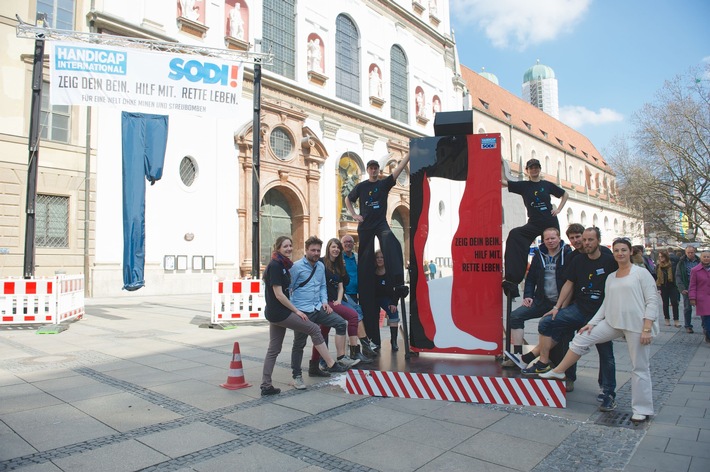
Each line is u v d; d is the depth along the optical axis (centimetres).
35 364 683
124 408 482
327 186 2827
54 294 1046
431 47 3891
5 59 1739
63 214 1830
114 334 967
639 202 3269
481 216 614
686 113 2944
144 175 1333
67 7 1881
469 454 375
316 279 600
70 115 1867
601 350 496
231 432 420
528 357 563
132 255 1305
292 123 2648
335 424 443
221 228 2239
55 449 378
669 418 460
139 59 1139
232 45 2370
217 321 1098
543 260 597
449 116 616
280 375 635
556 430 428
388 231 671
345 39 3120
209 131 2228
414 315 636
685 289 1030
